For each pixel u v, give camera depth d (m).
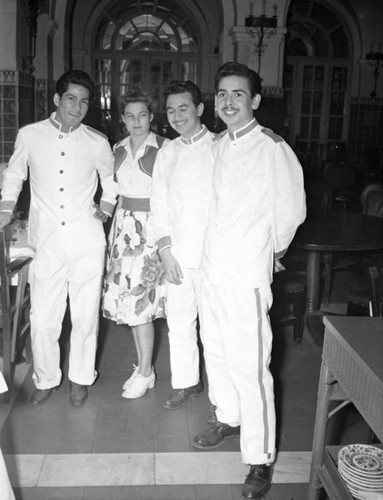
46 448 2.81
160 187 2.88
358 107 12.84
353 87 12.80
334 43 12.88
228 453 2.79
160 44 12.73
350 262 6.34
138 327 3.22
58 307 3.16
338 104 13.02
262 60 8.91
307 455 2.81
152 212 2.91
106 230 4.32
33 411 3.15
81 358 3.23
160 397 3.35
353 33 12.64
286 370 3.82
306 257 4.70
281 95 9.02
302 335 4.26
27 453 2.76
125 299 3.12
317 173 11.28
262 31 8.65
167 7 12.56
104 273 3.31
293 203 2.38
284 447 2.88
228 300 2.43
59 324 3.20
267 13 8.86
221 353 2.71
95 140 3.07
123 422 3.06
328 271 5.14
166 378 3.60
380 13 12.41
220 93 2.41
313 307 4.52
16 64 6.77
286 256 4.70
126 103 3.01
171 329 3.11
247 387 2.47
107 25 12.62
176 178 2.81
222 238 2.44
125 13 12.56
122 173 3.07
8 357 3.21
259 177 2.39
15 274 3.37
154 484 2.56
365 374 1.77
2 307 3.17
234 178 2.42
